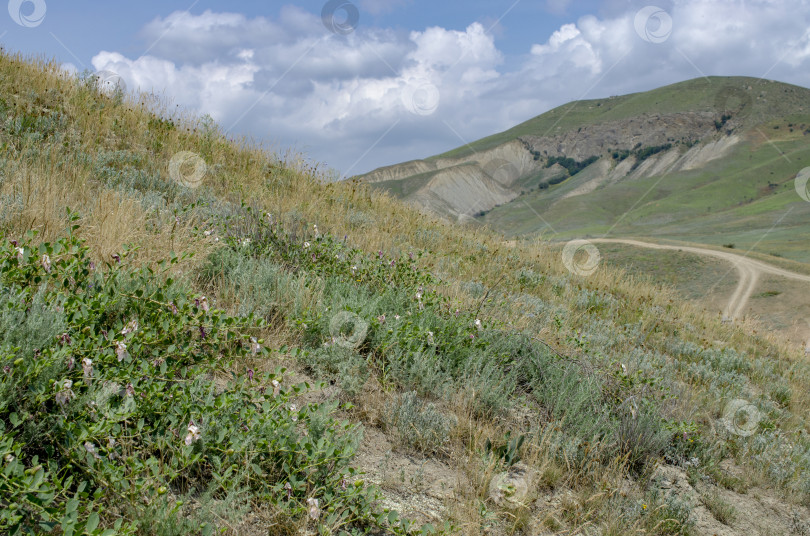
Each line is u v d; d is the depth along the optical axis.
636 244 54.88
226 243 5.29
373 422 3.56
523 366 4.96
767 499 4.35
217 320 3.20
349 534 2.47
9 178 5.36
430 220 12.24
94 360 2.56
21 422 2.15
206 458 2.59
